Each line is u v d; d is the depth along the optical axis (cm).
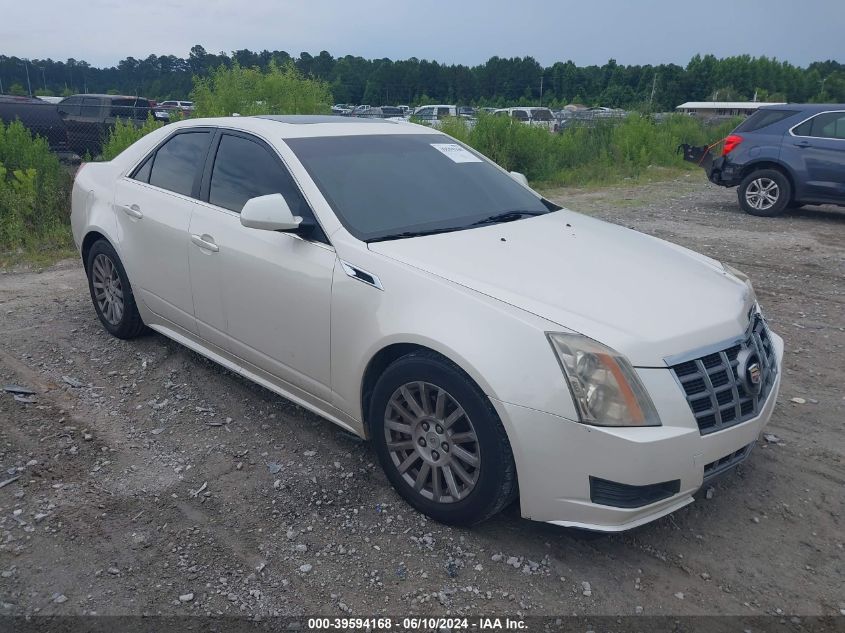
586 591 284
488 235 369
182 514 327
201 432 400
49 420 408
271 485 350
